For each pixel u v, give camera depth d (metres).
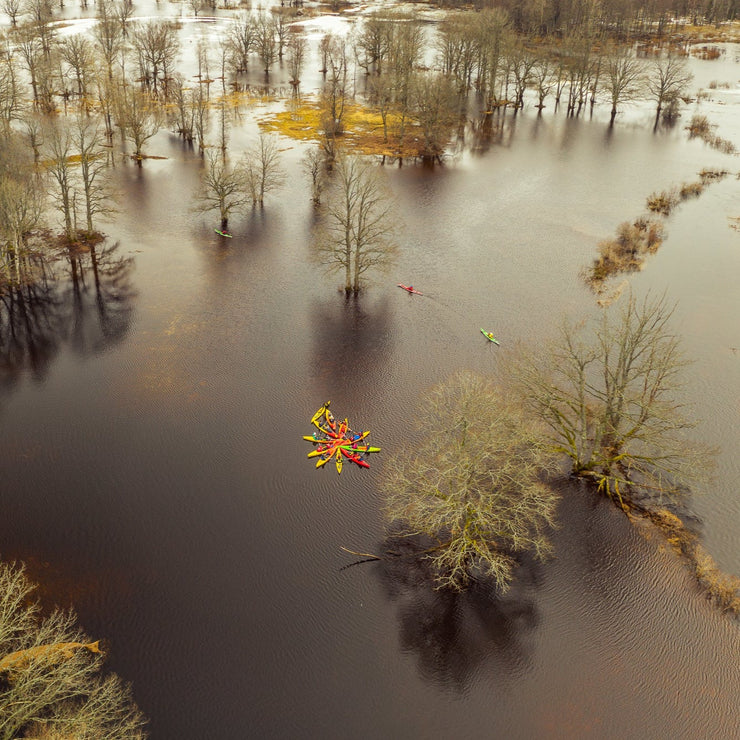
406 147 188.00
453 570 64.06
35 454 79.94
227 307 109.62
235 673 58.78
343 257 122.38
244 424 85.38
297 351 99.25
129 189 154.25
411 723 55.56
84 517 72.56
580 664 59.88
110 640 60.91
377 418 87.00
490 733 54.94
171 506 74.12
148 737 53.81
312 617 63.59
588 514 73.81
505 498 68.31
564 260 126.44
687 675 58.88
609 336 79.31
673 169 174.50
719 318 107.31
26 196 114.62
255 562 68.50
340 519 73.19
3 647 58.72
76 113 197.88
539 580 67.12
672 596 65.31
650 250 129.25
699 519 73.25
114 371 93.94
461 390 80.00
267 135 193.12
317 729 55.00
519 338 102.69
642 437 73.94
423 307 110.81
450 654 60.66
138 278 117.56
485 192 158.88
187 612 63.59
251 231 135.25
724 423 85.75
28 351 97.62
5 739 46.69
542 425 83.50
